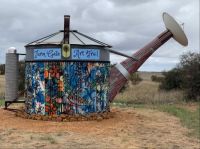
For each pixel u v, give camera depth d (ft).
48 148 37.29
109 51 56.70
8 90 59.16
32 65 53.93
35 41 54.65
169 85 120.16
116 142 40.91
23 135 42.37
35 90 53.57
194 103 91.97
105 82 55.16
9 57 58.70
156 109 73.10
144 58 67.10
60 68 52.08
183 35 68.69
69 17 51.90
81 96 52.49
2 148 36.88
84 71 52.75
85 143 39.70
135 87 158.81
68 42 51.93
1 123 49.34
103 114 54.29
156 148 39.65
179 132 49.01
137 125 51.49
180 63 110.83
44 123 49.57
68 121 51.29
